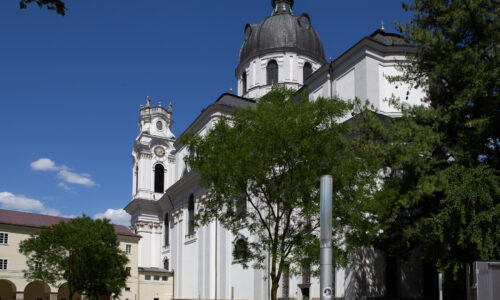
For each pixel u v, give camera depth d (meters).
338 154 23.42
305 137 22.45
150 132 74.12
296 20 59.91
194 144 24.55
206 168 23.06
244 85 59.56
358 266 29.42
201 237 52.88
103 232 44.25
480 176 20.69
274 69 57.06
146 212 70.56
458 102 22.52
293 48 56.81
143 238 69.50
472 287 13.45
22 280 53.47
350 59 36.31
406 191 23.80
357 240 23.34
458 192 20.69
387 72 35.34
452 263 21.66
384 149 23.41
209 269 49.81
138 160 73.81
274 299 22.09
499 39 22.73
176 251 60.47
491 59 23.00
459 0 23.69
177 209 61.22
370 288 29.58
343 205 22.28
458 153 22.58
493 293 12.98
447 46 23.52
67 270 42.78
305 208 22.81
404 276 31.27
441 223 21.19
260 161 22.72
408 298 30.97
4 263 52.75
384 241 26.02
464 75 22.75
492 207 20.31
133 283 60.94
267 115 22.81
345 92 36.38
